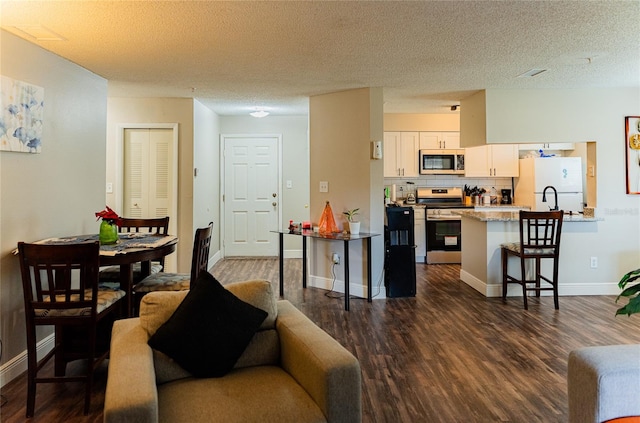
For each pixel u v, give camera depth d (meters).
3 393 2.45
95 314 2.29
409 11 2.52
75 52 3.17
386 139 6.61
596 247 4.63
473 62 3.58
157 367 1.71
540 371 2.69
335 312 4.01
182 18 2.59
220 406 1.48
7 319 2.61
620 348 1.67
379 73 3.93
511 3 2.41
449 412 2.20
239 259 6.77
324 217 4.59
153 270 3.65
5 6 2.37
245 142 6.88
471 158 6.61
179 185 5.24
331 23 2.70
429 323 3.67
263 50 3.24
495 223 4.56
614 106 4.59
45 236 3.04
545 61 3.54
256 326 1.86
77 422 2.12
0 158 2.57
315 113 5.01
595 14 2.56
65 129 3.31
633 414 1.52
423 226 6.48
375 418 2.14
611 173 4.62
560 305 4.20
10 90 2.64
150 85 4.42
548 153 6.93
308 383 1.59
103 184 3.97
